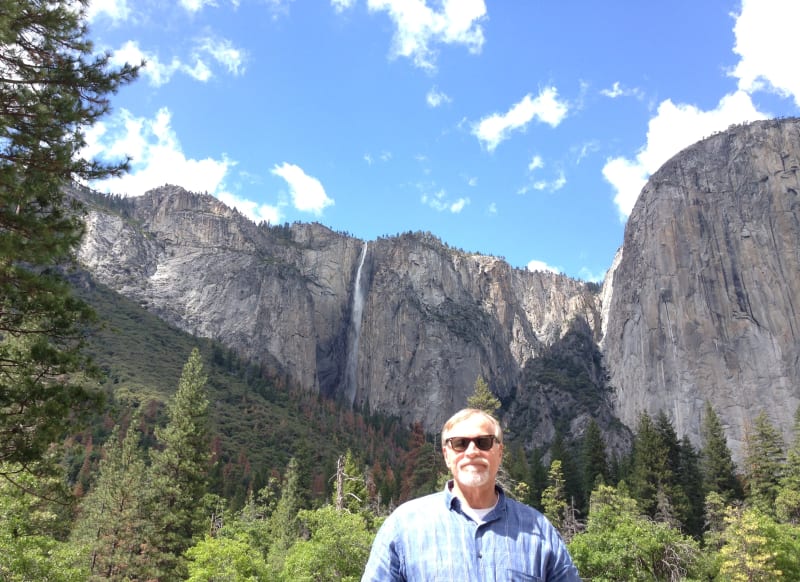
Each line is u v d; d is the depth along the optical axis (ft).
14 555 62.54
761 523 115.34
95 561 125.18
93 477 238.48
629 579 101.76
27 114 44.75
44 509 91.35
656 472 223.92
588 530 124.06
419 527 13.50
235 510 246.47
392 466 430.61
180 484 146.72
